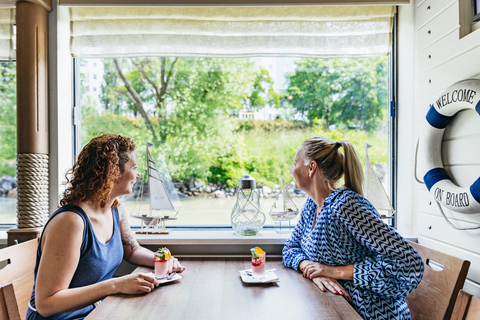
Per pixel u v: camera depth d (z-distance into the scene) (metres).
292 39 1.96
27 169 1.78
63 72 1.93
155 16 1.92
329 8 1.93
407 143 1.95
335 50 1.98
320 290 1.25
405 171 1.96
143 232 1.91
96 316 1.03
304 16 1.93
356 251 1.35
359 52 1.98
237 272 1.47
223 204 2.05
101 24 1.94
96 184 1.28
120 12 1.92
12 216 2.01
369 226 1.27
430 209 1.69
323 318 1.02
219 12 1.92
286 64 2.04
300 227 1.63
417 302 1.41
